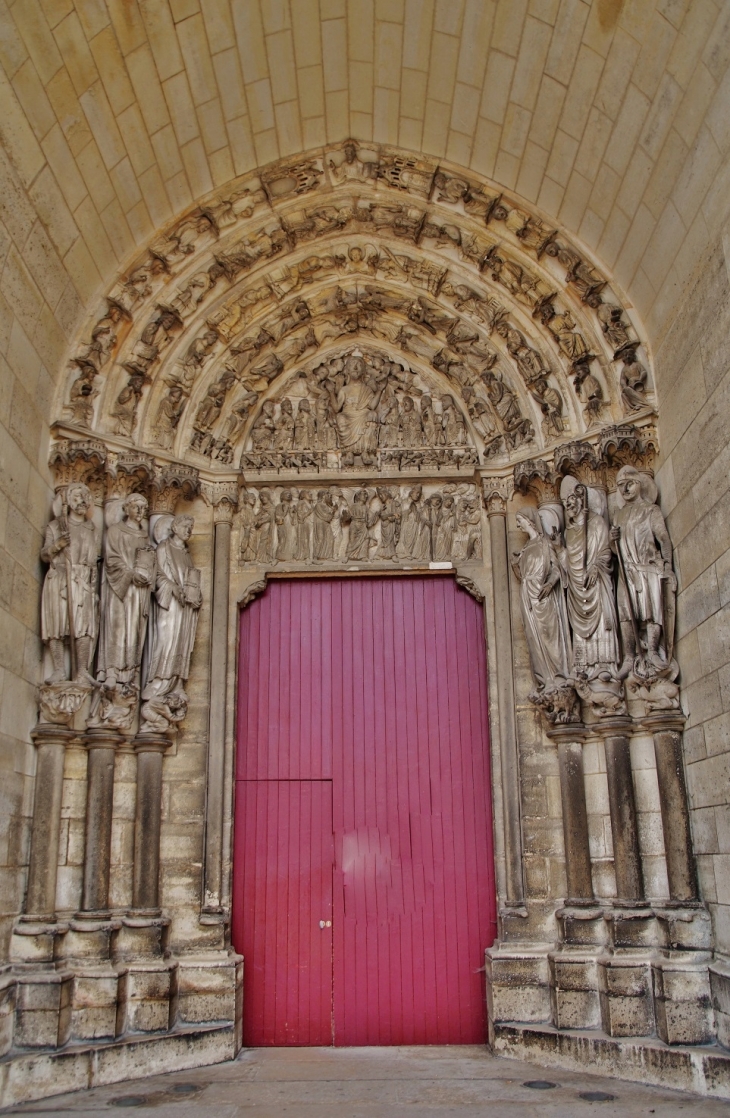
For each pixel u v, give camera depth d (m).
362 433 11.71
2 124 8.22
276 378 11.98
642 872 9.33
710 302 8.42
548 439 10.88
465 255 11.41
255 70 10.05
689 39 7.96
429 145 11.07
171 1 8.89
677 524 9.40
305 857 10.58
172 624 10.16
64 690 9.21
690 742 9.07
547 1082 8.32
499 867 10.19
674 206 8.98
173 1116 7.32
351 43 10.08
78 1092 8.16
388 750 10.89
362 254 11.74
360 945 10.32
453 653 11.17
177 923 9.81
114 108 9.34
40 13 8.07
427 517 11.41
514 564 10.68
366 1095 7.96
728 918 8.16
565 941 9.35
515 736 10.33
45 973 8.50
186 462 11.02
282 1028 10.08
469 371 11.67
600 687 9.66
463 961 10.25
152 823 9.77
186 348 11.25
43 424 9.82
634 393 10.14
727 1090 7.62
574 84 9.34
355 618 11.33
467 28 9.56
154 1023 9.03
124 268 10.74
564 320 10.89
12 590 8.80
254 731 10.95
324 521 11.40
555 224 10.89
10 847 8.56
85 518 9.98
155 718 9.92
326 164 11.32
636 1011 8.71
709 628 8.52
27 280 9.13
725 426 8.12
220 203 11.09
